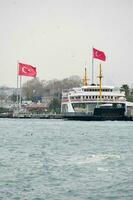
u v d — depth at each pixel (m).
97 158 114.44
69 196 78.62
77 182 87.62
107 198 77.88
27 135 184.88
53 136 179.62
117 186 84.81
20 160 112.50
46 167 101.88
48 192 80.81
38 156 119.38
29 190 82.12
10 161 110.81
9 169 99.94
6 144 149.75
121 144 149.50
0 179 90.19
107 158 114.56
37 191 81.44
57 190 82.06
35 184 86.25
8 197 77.94
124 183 87.00
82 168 100.25
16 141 160.00
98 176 92.50
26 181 88.56
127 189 82.94
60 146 143.38
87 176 92.44
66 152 127.50
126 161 109.69
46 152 127.69
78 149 134.88
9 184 86.25
